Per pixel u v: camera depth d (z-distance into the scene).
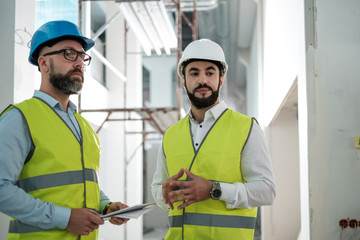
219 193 1.97
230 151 2.11
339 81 3.01
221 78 2.28
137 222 8.08
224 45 12.10
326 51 3.04
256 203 2.05
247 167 2.11
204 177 2.09
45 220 1.86
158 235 11.84
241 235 2.07
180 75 2.34
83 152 2.10
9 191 1.81
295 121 6.69
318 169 2.96
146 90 17.44
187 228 2.09
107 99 8.36
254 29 10.12
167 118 8.04
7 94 3.83
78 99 6.31
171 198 1.95
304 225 3.17
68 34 2.11
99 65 8.30
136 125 8.54
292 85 4.01
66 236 1.95
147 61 16.67
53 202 1.95
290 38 3.99
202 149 2.15
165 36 6.61
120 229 7.99
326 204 2.94
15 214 1.83
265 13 6.91
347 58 3.02
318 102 3.00
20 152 1.92
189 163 2.16
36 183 1.95
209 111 2.20
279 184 6.65
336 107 2.99
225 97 14.70
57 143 2.00
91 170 2.12
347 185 2.94
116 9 8.56
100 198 2.34
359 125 2.96
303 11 3.11
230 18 10.30
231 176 2.09
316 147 2.97
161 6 5.53
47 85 2.13
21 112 1.96
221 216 2.06
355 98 2.99
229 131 2.16
